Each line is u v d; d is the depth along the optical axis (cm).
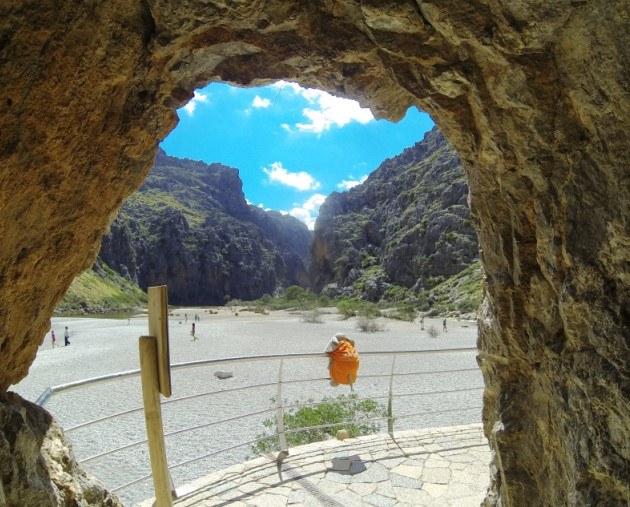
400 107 358
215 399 1216
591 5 184
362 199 10200
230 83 326
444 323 3322
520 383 285
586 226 206
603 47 185
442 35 245
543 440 256
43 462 226
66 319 5088
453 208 6969
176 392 1302
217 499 379
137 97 265
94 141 245
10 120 191
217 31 271
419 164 9406
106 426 995
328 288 8744
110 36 224
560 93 217
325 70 319
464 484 408
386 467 438
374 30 258
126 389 1333
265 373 1566
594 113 198
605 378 194
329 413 654
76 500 237
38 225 228
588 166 205
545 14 199
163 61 265
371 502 378
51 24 192
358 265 8756
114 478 738
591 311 202
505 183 263
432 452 470
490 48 224
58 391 289
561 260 226
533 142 234
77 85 216
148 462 800
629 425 183
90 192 259
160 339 213
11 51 183
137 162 291
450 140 313
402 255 7438
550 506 248
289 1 253
